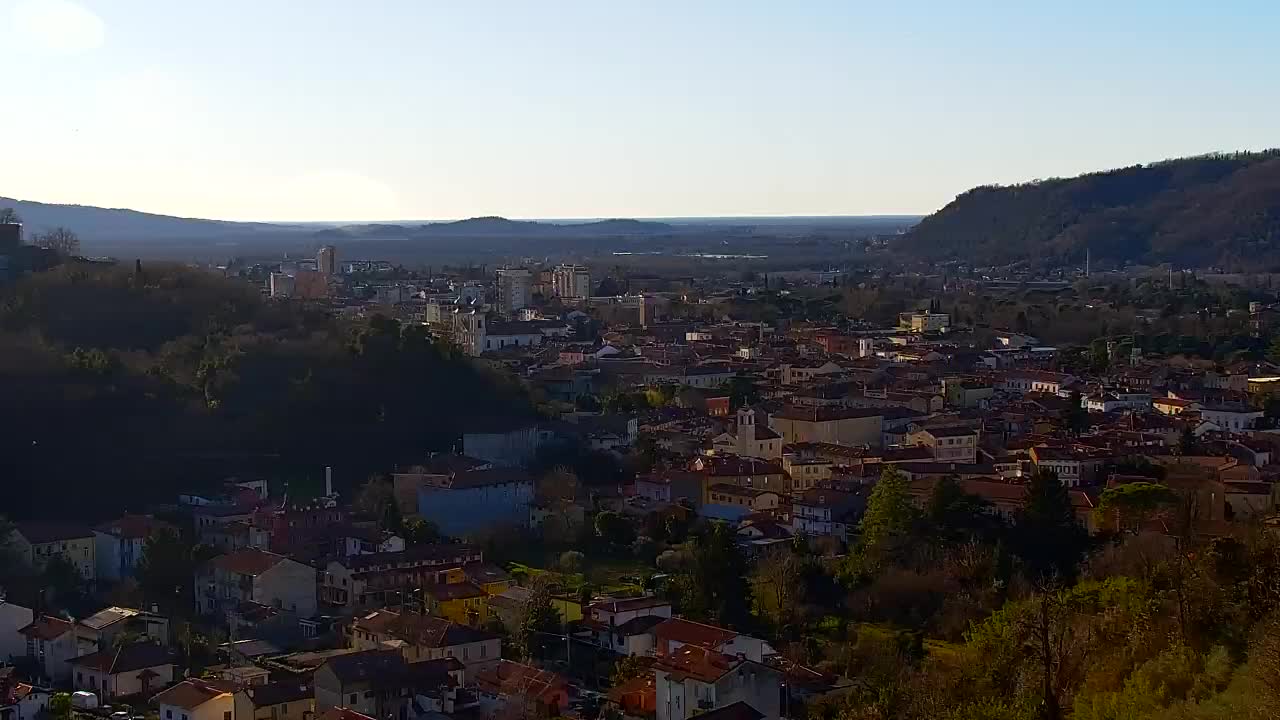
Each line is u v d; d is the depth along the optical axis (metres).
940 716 139.88
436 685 183.62
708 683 172.25
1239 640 135.75
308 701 181.12
